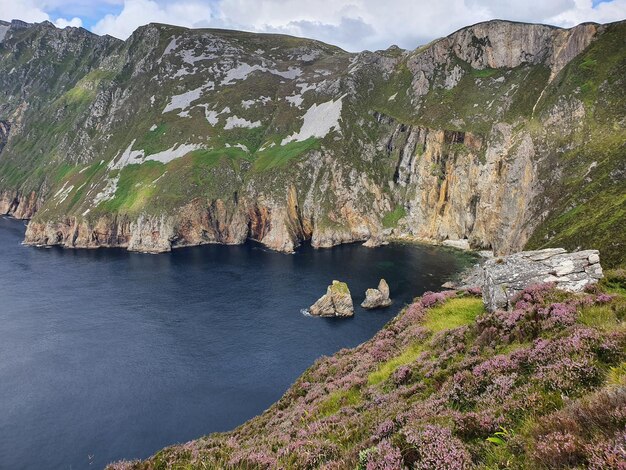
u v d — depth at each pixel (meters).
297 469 13.03
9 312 94.75
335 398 22.00
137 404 61.22
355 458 11.81
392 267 121.75
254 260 137.38
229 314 92.25
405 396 17.09
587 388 10.48
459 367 16.75
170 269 128.50
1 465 49.75
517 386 12.59
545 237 100.75
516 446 8.74
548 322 17.06
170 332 84.00
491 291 24.75
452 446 9.45
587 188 102.75
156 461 15.00
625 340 11.74
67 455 51.31
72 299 102.81
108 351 76.75
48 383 66.62
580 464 7.07
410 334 26.86
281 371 69.12
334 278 113.81
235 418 57.88
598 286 20.52
